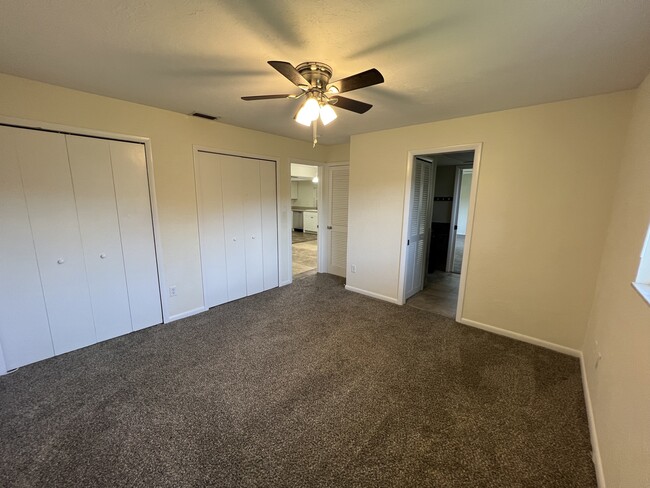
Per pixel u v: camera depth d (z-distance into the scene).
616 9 1.20
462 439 1.64
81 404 1.88
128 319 2.84
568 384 2.12
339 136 3.93
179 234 3.09
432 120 3.01
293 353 2.53
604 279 2.09
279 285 4.35
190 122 3.01
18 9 1.25
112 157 2.55
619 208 2.00
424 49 1.58
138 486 1.36
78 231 2.45
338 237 4.88
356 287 4.11
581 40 1.45
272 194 4.03
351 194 3.93
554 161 2.43
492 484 1.39
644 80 1.84
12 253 2.16
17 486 1.35
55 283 2.38
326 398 1.96
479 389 2.06
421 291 4.22
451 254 5.30
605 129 2.19
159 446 1.57
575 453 1.56
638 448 1.04
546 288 2.58
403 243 3.54
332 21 1.34
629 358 1.29
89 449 1.55
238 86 2.17
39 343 2.34
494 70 1.81
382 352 2.55
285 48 1.59
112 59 1.75
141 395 1.97
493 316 2.92
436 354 2.52
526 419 1.79
